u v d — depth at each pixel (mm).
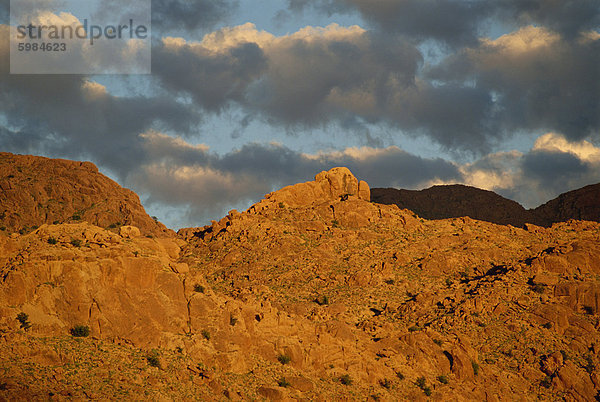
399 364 122000
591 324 147000
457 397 119438
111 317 93375
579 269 161750
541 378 135000
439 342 132000
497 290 154875
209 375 95938
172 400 89000
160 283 101000
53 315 90062
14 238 98375
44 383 81812
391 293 163125
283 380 104500
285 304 147125
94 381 85625
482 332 145125
